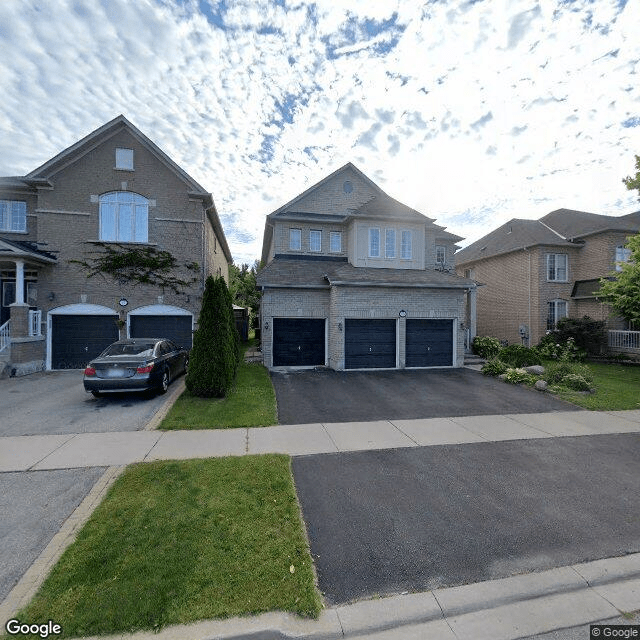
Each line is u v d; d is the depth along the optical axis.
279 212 17.25
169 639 2.35
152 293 14.53
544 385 10.16
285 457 5.32
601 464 5.35
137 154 14.55
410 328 14.16
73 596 2.64
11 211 14.31
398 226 16.17
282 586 2.80
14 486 4.39
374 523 3.79
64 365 13.77
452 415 7.80
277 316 13.73
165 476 4.60
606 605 2.81
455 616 2.68
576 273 20.47
